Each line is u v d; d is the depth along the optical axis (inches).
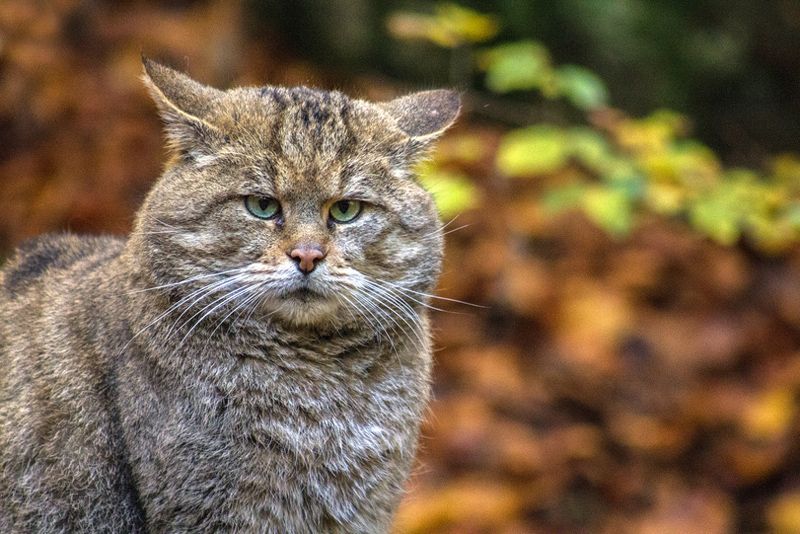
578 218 508.7
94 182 507.5
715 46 588.7
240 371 245.3
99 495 244.5
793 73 608.1
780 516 429.1
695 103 583.5
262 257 246.7
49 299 264.1
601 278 495.2
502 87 430.0
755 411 454.6
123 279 249.6
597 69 553.6
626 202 431.5
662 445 444.5
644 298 497.4
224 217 245.0
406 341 260.7
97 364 246.7
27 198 506.6
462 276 482.3
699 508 425.7
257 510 242.5
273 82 546.3
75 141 523.5
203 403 240.4
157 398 238.8
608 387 458.9
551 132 426.9
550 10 546.3
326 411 250.4
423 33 448.8
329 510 250.5
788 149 599.2
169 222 243.4
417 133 267.3
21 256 290.2
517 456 426.3
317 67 571.8
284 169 247.3
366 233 254.4
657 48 569.3
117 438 243.1
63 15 553.0
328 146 251.6
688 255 508.4
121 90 539.8
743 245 521.0
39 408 250.5
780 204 451.8
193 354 242.5
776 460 442.9
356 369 254.1
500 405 446.6
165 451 236.2
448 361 459.2
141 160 515.5
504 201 497.0
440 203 410.9
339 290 249.4
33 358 256.5
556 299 480.7
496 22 529.0
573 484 430.6
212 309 242.1
